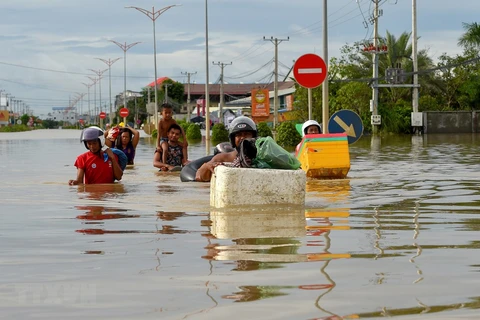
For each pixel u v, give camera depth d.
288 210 7.93
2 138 56.44
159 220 7.22
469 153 22.30
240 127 9.46
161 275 4.49
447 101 67.88
